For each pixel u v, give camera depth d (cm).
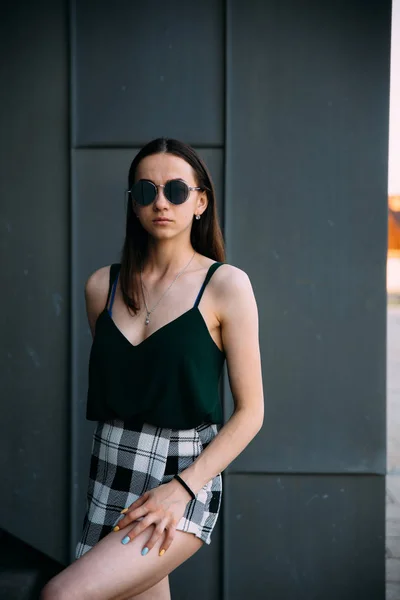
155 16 273
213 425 168
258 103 273
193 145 275
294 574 280
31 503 283
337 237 275
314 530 279
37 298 281
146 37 273
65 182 279
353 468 277
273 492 280
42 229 279
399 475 469
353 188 273
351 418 277
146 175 162
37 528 283
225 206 275
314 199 274
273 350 277
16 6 274
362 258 275
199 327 157
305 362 277
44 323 281
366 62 270
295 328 277
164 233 161
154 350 157
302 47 271
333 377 277
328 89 271
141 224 170
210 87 274
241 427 157
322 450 278
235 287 159
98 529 163
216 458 155
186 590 282
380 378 276
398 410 668
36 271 280
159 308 163
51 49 275
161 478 157
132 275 169
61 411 283
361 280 275
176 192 159
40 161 278
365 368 276
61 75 275
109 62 274
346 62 271
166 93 275
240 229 276
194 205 166
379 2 268
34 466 283
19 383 282
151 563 149
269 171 274
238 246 276
